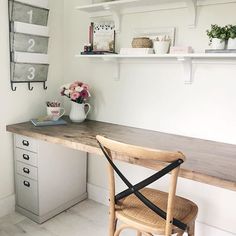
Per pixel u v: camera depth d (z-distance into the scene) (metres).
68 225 2.09
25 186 2.16
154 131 2.01
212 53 1.54
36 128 2.04
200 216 1.91
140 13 1.97
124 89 2.15
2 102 2.09
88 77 2.37
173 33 1.84
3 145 2.14
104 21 2.17
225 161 1.37
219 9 1.66
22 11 2.05
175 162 1.09
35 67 2.22
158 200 1.45
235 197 1.76
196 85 1.80
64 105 2.57
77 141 1.69
